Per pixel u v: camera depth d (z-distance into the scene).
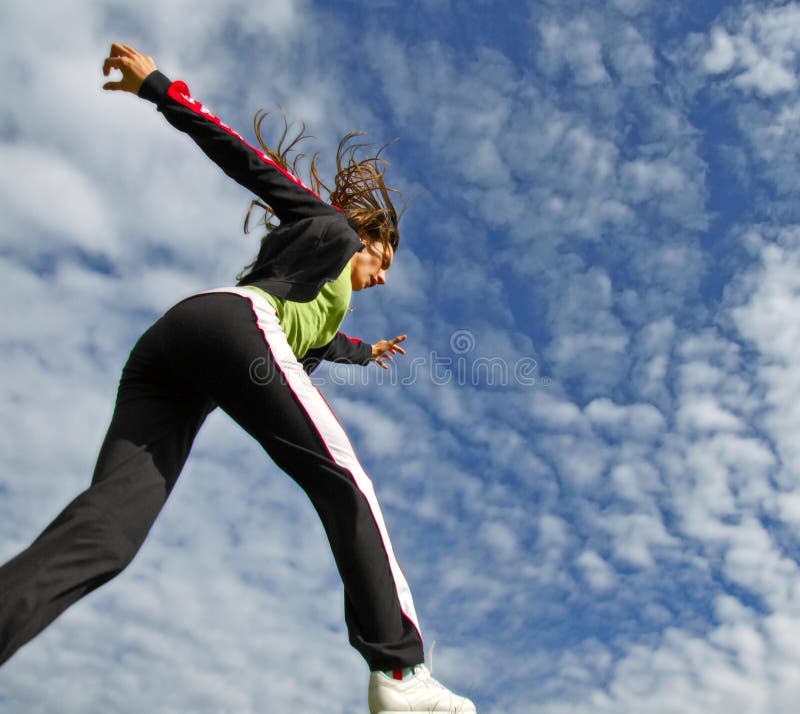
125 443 2.23
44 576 1.89
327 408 2.34
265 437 2.28
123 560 2.06
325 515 2.27
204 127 2.49
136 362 2.36
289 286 2.49
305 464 2.26
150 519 2.16
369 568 2.21
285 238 2.55
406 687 2.16
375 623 2.19
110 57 2.47
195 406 2.40
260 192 2.57
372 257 3.05
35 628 1.86
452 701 2.22
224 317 2.28
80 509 2.04
